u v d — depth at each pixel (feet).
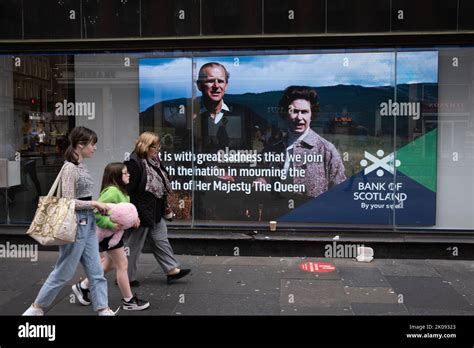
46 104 26.91
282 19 24.30
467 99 24.77
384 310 17.66
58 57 26.55
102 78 26.48
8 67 26.86
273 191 25.85
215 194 26.13
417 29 23.76
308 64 25.31
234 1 24.48
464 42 24.13
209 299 18.86
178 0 24.71
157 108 26.27
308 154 25.57
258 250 24.80
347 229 25.43
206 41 25.17
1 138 27.58
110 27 25.12
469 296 19.10
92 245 15.89
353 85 25.17
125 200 17.38
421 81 24.89
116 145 26.68
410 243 24.08
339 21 24.07
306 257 24.50
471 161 24.94
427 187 25.14
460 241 23.98
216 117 25.96
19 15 25.49
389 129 25.16
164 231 20.53
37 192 27.22
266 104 25.63
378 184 25.31
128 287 17.61
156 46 25.43
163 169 20.49
